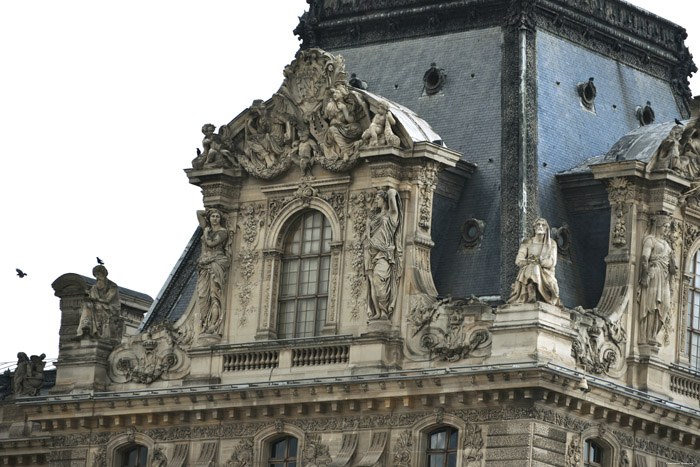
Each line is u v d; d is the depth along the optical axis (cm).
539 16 10669
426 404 9775
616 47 11019
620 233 10081
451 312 9819
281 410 10162
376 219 10050
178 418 10481
